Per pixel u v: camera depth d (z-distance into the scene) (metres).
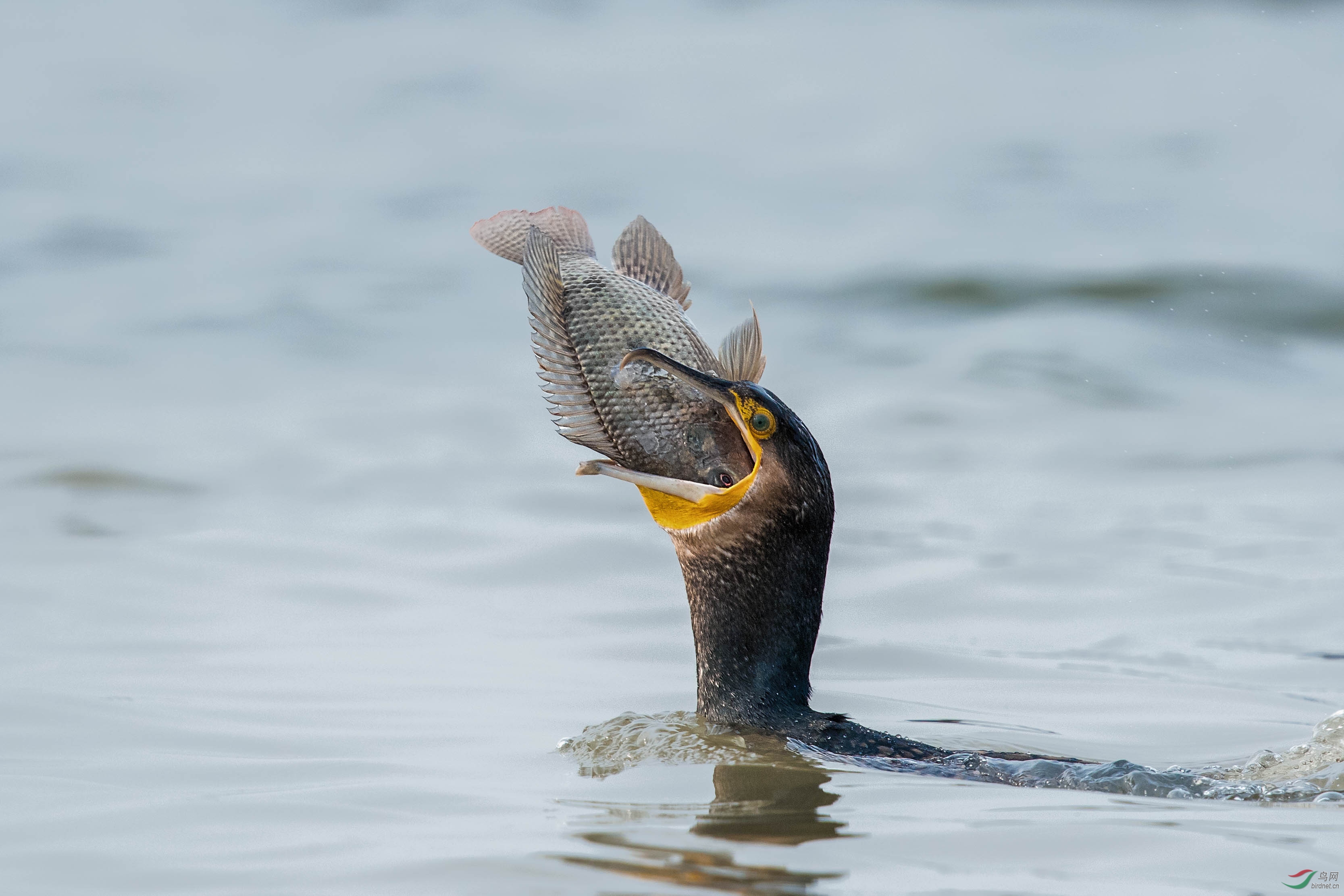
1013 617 27.61
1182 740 19.97
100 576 28.81
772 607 18.97
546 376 18.23
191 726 19.52
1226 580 29.83
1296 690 22.94
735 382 18.36
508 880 13.35
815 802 16.02
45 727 19.23
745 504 18.53
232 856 14.17
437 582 29.23
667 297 18.89
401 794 16.39
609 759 17.91
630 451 18.47
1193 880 13.40
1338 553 31.59
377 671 22.92
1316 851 14.19
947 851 14.21
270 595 27.94
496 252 19.33
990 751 19.12
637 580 29.59
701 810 15.74
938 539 33.50
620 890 13.09
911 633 26.47
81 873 13.74
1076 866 13.73
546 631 25.78
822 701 21.97
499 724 19.84
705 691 19.38
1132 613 27.67
